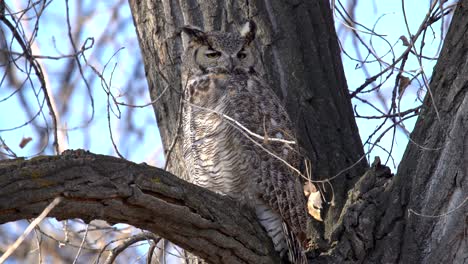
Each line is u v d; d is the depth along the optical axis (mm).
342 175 9453
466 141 7953
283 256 8664
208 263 7988
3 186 6133
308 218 9188
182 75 9789
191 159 9531
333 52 10109
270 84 9781
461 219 7941
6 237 12625
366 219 8367
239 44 9844
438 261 8016
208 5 10008
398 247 8203
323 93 9789
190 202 7359
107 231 11367
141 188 6906
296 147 8961
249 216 8078
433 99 7906
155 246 9023
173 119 9781
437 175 8094
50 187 6328
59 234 12352
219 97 9414
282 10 9992
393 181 8461
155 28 9992
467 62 8039
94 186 6574
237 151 9141
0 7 9320
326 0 10344
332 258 8391
